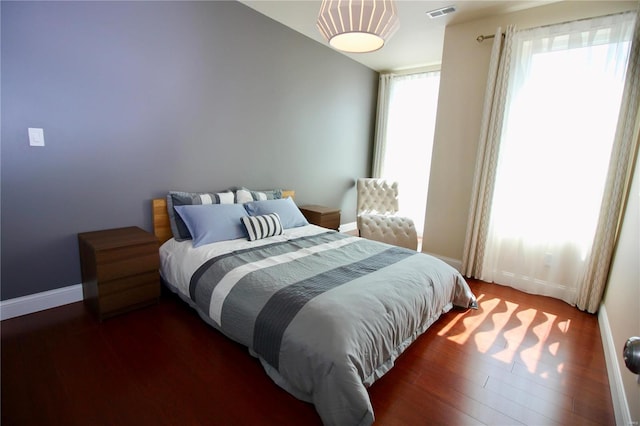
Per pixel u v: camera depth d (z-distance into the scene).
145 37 2.41
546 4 2.75
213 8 2.79
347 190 4.84
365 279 1.85
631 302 1.72
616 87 2.45
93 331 1.99
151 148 2.57
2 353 1.74
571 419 1.48
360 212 4.62
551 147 2.77
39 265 2.16
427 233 3.70
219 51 2.90
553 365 1.88
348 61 4.36
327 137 4.28
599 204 2.57
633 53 2.29
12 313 2.08
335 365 1.28
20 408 1.38
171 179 2.74
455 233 3.50
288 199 3.35
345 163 4.69
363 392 1.26
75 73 2.12
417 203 4.84
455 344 2.05
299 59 3.66
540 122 2.80
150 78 2.48
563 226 2.78
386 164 5.04
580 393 1.65
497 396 1.60
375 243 2.70
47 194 2.12
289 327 1.47
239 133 3.20
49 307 2.23
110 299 2.11
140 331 2.02
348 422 1.23
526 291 2.99
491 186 3.07
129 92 2.39
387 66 4.70
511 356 1.95
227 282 1.89
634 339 1.03
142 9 2.37
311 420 1.38
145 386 1.54
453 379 1.71
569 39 2.61
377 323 1.53
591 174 2.60
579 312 2.59
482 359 1.90
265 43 3.27
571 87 2.64
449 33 3.29
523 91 2.85
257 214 2.98
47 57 2.00
